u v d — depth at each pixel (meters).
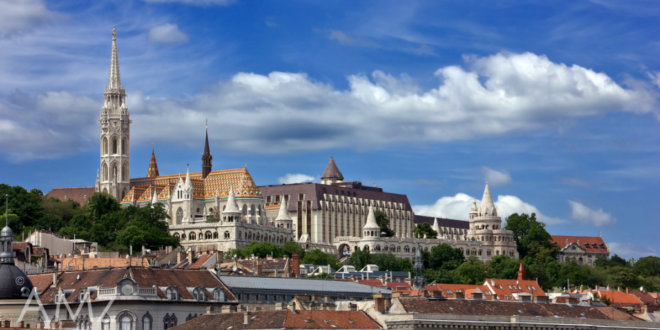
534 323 155.62
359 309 161.00
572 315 163.75
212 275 185.50
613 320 163.75
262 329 143.75
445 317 149.38
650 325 166.38
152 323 167.00
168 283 175.38
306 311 149.88
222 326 149.12
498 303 160.38
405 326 146.25
